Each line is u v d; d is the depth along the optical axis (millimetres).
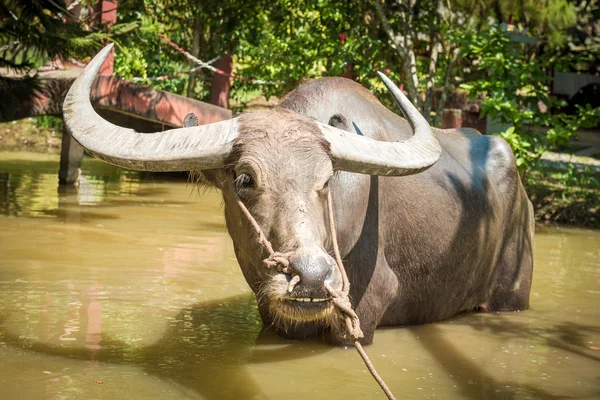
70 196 11117
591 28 24078
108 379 4320
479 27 13312
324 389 4336
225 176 4246
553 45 15031
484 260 6129
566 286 7199
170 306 5910
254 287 4957
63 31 9422
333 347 5152
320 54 13000
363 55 13016
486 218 6043
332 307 3795
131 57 14367
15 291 6090
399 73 13773
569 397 4332
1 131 17406
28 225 8844
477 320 6066
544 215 11336
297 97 5191
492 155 6496
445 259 5734
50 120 18141
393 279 5336
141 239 8352
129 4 12398
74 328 5234
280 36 14039
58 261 7164
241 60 16375
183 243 8250
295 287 3676
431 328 5777
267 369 4637
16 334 5047
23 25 9164
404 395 4277
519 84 11078
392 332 5617
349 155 4148
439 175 5840
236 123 4168
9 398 3961
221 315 5738
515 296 6391
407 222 5484
